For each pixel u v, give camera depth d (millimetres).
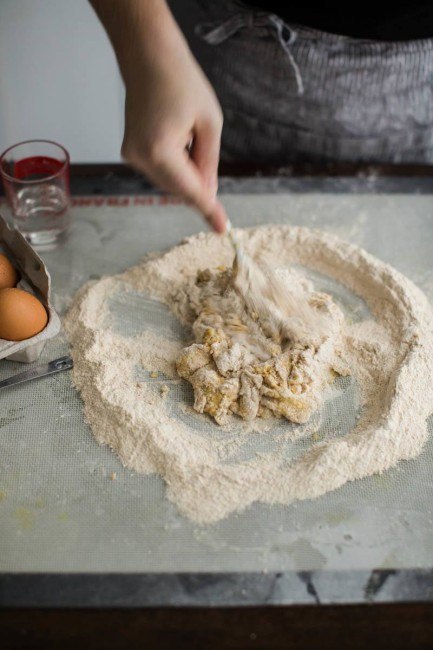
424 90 760
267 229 707
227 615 465
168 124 535
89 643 458
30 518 513
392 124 791
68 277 674
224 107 812
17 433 562
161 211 736
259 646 459
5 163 692
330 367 602
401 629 463
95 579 479
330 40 722
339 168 773
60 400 583
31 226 694
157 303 655
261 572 482
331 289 674
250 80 773
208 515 514
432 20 703
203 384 574
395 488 532
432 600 470
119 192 749
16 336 562
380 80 747
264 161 844
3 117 1108
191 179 547
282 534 503
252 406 564
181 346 621
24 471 540
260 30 730
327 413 578
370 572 483
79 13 1165
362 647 460
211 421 570
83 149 1087
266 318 607
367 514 516
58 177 675
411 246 708
